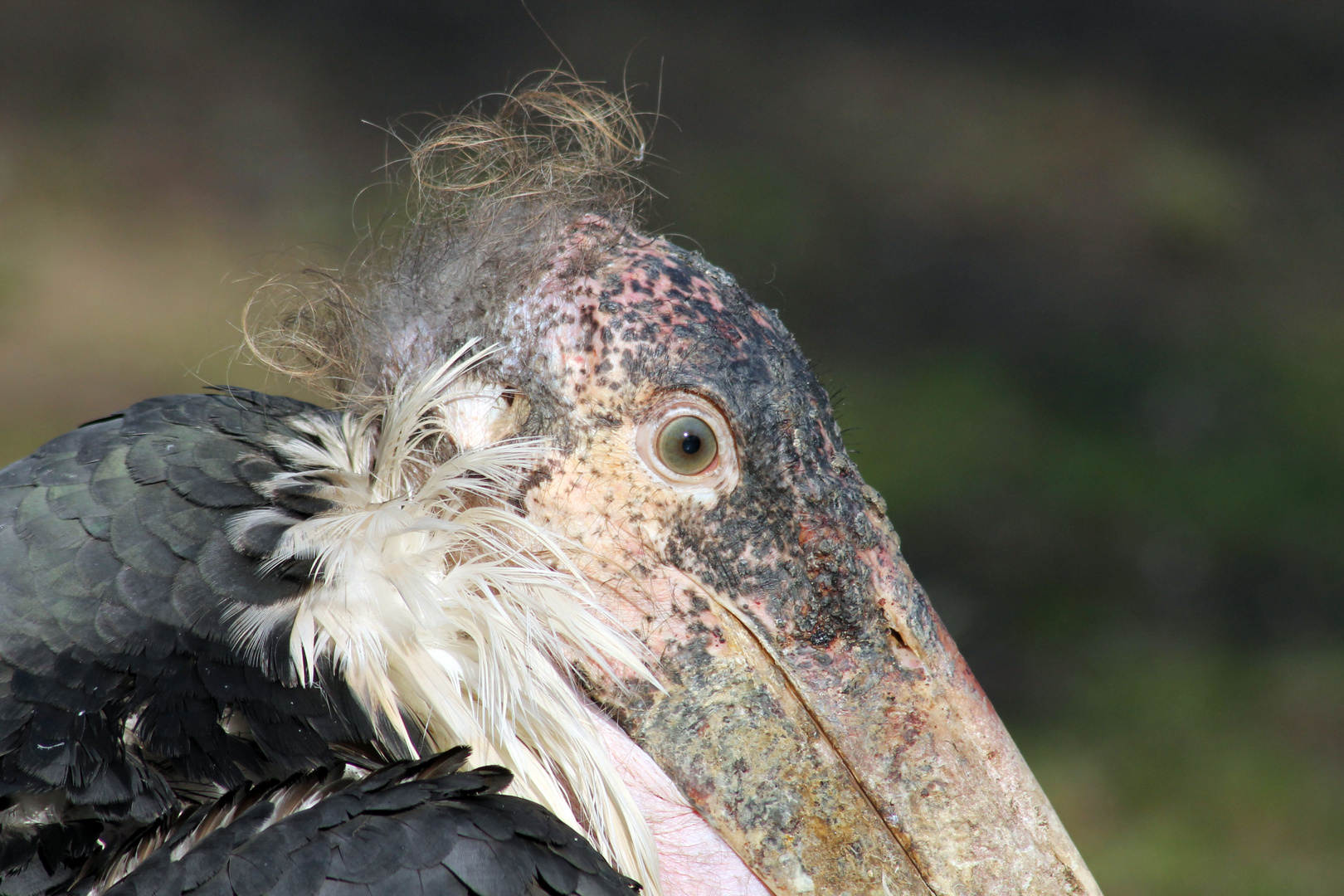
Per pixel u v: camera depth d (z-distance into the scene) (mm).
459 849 3568
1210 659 13672
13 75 20641
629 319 4438
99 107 20109
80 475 3975
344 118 20734
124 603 3779
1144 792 11922
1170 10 30234
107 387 14578
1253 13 30484
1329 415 18062
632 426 4422
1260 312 20375
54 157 18844
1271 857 11219
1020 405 17531
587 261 4551
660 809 4348
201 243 17500
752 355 4434
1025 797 4395
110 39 21844
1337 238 22719
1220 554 15086
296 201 18625
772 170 21625
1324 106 26844
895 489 15516
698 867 4332
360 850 3498
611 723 4426
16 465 4113
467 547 4395
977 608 13984
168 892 3365
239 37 22609
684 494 4406
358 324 4977
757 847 4328
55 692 3648
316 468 4293
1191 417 17672
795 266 19547
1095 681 13320
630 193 5230
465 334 4629
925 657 4422
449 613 4199
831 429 4531
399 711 4086
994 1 29672
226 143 19750
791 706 4371
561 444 4457
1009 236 21266
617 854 4188
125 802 3590
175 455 4066
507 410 4543
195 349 15375
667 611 4414
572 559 4430
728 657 4391
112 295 16234
